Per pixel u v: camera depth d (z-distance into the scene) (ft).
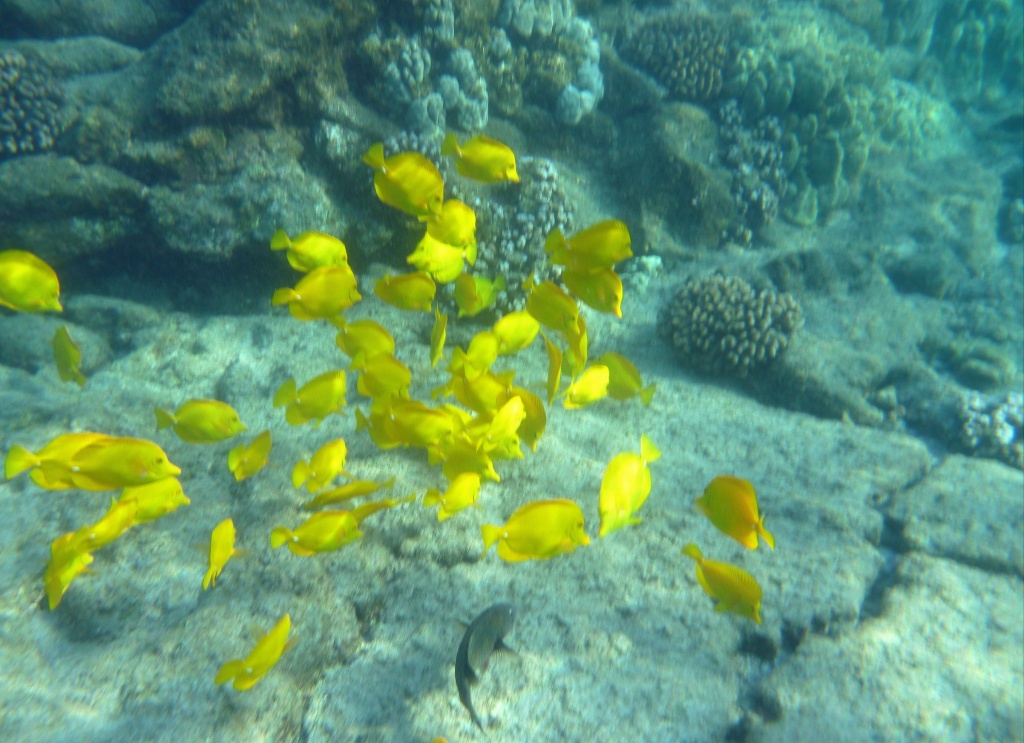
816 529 4.72
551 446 5.23
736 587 3.07
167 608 3.75
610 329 7.79
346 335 4.20
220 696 3.33
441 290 6.81
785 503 4.94
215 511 4.27
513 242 7.00
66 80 6.74
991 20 15.01
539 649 3.69
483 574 4.03
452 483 3.51
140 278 6.93
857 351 7.45
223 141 6.46
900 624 4.05
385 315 6.61
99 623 3.65
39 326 6.39
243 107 6.36
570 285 3.76
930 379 7.25
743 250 9.32
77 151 6.29
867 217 10.49
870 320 8.25
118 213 6.43
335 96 6.77
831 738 3.40
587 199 8.70
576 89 8.71
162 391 5.91
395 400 3.71
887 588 4.38
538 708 3.44
